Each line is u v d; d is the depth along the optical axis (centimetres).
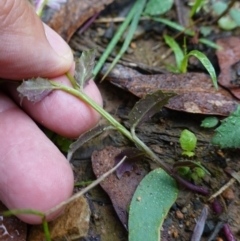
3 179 8
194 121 10
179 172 9
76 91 9
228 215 9
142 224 9
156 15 12
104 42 12
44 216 8
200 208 9
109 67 11
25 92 9
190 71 11
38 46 9
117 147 10
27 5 9
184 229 9
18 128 9
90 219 9
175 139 10
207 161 10
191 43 12
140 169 10
